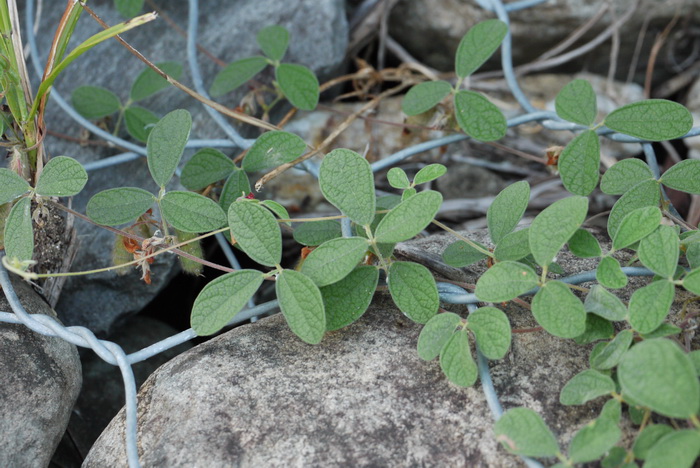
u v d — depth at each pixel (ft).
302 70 2.16
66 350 1.84
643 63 2.70
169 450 1.68
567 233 1.64
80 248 2.11
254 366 1.76
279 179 2.35
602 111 2.53
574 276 1.75
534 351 1.75
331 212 2.36
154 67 1.95
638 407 1.61
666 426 1.57
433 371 1.73
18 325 1.82
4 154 2.03
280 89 2.22
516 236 1.75
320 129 2.39
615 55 2.51
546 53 2.64
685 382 1.52
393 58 2.74
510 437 1.57
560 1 2.49
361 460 1.65
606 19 2.53
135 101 2.25
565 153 1.85
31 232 1.75
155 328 2.18
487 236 2.00
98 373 2.07
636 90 2.65
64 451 1.93
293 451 1.67
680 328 1.65
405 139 2.40
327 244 1.70
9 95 1.83
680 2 2.49
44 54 2.36
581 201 1.65
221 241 2.06
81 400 2.03
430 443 1.66
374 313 1.82
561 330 1.62
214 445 1.68
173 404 1.73
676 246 1.63
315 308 1.66
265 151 1.96
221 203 1.96
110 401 2.04
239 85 2.19
